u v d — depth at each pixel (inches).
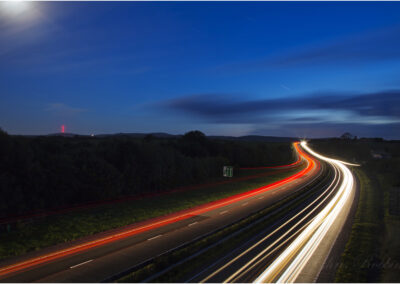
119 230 850.8
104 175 1278.3
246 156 3090.6
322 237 786.8
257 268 571.2
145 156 1539.1
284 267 577.9
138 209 1136.2
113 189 1295.5
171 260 591.5
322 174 2539.4
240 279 520.7
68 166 1159.6
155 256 631.8
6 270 551.2
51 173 1080.2
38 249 675.4
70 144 1525.6
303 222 951.6
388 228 905.5
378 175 2433.6
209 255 632.4
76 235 789.9
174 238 768.9
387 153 4638.3
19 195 943.0
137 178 1461.6
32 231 813.9
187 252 639.8
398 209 1007.0
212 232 791.1
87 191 1187.3
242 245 711.7
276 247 700.0
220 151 2822.3
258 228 860.6
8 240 735.7
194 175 1953.7
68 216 991.6
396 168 2571.4
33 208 987.3
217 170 2256.4
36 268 562.9
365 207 1212.5
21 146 1020.5
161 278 516.4
